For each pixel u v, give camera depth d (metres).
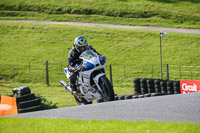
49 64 118.69
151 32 162.12
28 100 48.31
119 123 19.08
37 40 145.75
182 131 16.12
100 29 165.62
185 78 109.50
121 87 94.94
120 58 129.38
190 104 22.45
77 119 21.95
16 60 120.44
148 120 19.64
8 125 21.95
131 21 189.75
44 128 19.70
